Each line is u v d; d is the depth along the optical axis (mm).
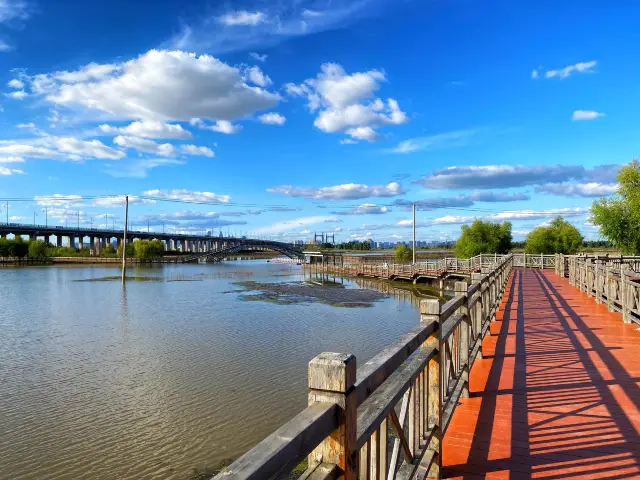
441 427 2986
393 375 2340
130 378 13555
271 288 43156
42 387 12750
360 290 41156
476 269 32781
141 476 8023
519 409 4121
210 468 8336
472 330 5348
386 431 2008
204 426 10102
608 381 4922
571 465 3068
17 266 76750
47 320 24297
